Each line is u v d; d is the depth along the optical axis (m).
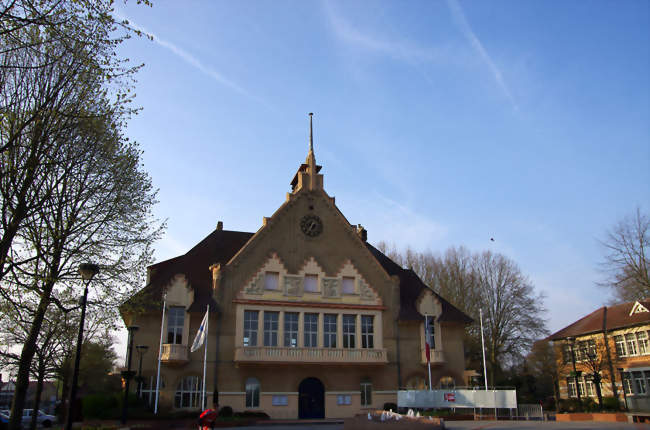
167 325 40.03
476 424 32.47
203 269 45.12
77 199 24.52
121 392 37.53
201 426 18.55
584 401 48.56
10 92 20.83
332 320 44.69
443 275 68.88
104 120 23.92
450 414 37.44
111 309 25.64
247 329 42.09
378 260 52.12
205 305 40.97
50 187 23.33
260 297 43.00
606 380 55.66
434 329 47.12
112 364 66.00
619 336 55.75
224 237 50.09
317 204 47.72
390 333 45.84
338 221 47.84
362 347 44.69
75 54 19.61
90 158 24.55
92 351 59.16
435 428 23.05
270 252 44.50
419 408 39.06
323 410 42.25
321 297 44.72
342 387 43.12
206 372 39.78
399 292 47.66
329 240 46.94
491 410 38.47
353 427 26.33
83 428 29.81
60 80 21.62
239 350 40.03
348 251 47.22
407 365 45.38
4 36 17.03
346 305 44.88
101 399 36.31
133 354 38.56
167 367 39.00
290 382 41.78
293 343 43.00
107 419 34.06
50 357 34.22
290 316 43.59
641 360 52.28
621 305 59.53
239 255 43.53
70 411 19.12
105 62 20.12
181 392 39.22
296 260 45.22
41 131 20.88
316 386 42.88
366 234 56.59
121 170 26.20
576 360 57.28
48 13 17.09
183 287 41.09
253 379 41.19
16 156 20.69
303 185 47.88
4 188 20.55
